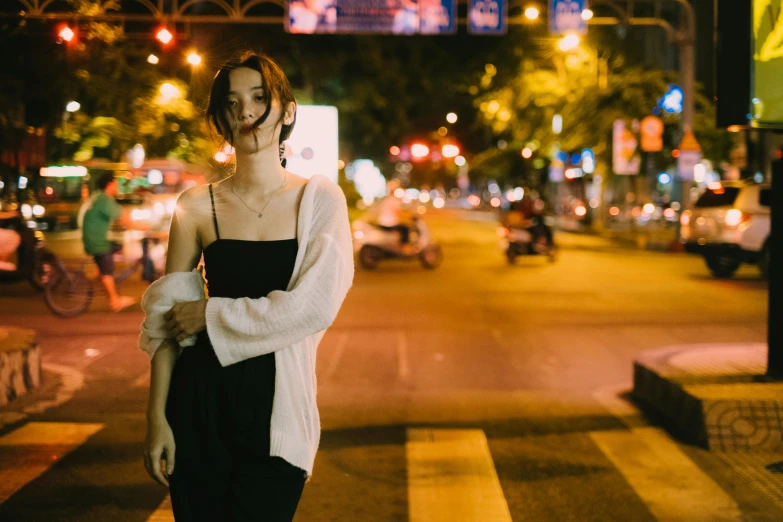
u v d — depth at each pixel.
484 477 5.63
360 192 49.88
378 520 4.91
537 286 17.09
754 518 4.95
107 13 21.27
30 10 17.48
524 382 8.56
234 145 2.64
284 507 2.55
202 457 2.51
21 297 15.11
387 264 22.72
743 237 18.39
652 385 7.43
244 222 2.60
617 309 13.68
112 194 13.37
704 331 11.56
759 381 6.96
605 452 6.21
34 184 23.02
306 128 13.43
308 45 33.56
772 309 7.15
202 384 2.51
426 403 7.66
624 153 31.50
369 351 10.16
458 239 35.09
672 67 42.31
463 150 56.09
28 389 8.03
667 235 34.06
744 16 7.11
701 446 6.32
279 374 2.52
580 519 4.93
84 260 13.70
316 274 2.50
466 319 12.66
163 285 2.57
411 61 36.47
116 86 23.27
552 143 34.91
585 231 40.09
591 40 32.56
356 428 6.82
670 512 5.04
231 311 2.46
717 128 7.37
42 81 14.17
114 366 9.30
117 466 5.83
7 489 5.36
